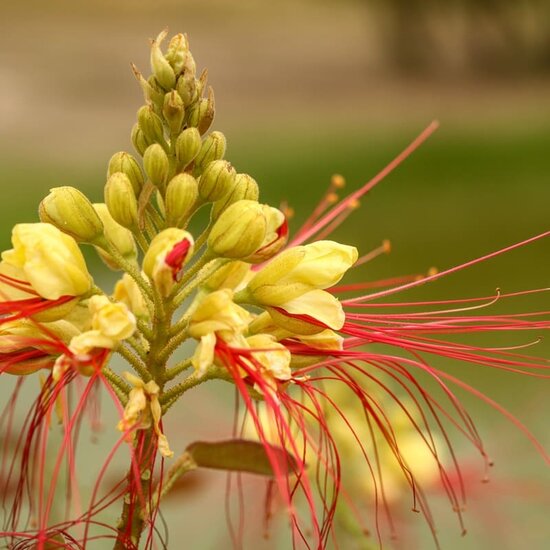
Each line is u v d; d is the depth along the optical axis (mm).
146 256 634
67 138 2441
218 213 658
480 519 843
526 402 909
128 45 3518
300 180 1924
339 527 785
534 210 1521
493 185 1696
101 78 3195
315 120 2666
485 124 2352
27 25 3604
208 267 660
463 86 3014
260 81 3283
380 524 820
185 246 632
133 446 638
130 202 647
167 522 825
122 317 633
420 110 2705
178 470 669
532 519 845
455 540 837
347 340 681
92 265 1225
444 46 3275
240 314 644
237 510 820
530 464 871
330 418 810
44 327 644
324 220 708
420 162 1907
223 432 857
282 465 668
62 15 3734
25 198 1802
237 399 687
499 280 1293
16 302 644
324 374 810
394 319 685
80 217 653
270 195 1889
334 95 3039
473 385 955
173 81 652
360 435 814
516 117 2436
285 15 3955
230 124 2676
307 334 655
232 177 653
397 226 1496
